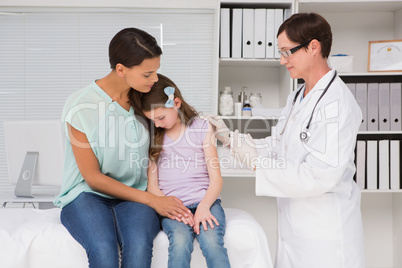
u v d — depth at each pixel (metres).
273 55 2.83
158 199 1.54
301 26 1.55
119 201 1.62
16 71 3.16
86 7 3.09
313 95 1.58
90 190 1.59
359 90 2.84
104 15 3.13
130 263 1.33
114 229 1.45
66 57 3.15
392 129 2.83
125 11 3.10
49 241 1.45
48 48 3.15
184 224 1.47
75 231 1.43
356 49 3.15
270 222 3.23
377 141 2.86
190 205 1.64
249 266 1.47
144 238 1.37
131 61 1.50
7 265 1.41
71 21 3.13
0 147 3.18
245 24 2.82
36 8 3.09
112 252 1.34
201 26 3.16
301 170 1.48
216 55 2.83
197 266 1.47
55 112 3.17
